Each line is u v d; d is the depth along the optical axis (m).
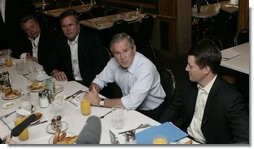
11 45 4.04
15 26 4.07
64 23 2.93
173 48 5.52
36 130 1.85
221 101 1.73
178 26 5.29
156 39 5.84
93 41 3.05
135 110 2.18
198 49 1.72
